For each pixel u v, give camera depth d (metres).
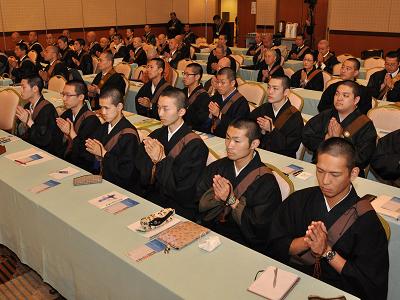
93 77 7.79
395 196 2.77
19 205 2.67
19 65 9.22
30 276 3.03
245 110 4.45
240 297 1.66
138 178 3.36
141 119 4.57
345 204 2.02
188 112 4.90
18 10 12.23
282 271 1.80
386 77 5.99
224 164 2.62
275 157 3.46
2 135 3.94
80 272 2.25
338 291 1.69
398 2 10.92
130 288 1.92
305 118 4.46
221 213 2.56
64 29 13.31
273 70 7.26
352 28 11.78
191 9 15.75
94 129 3.81
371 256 1.92
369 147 3.43
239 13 15.86
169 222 2.22
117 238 2.08
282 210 2.19
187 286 1.72
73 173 2.92
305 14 13.87
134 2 14.95
